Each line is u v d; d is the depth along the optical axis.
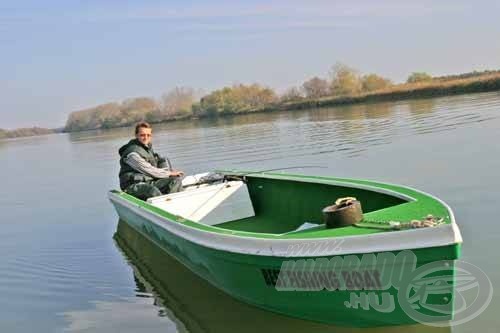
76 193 12.57
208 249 4.39
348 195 5.26
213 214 6.43
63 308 5.18
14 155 31.84
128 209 6.73
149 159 7.22
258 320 4.35
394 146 13.13
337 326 4.02
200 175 7.43
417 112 22.94
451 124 16.34
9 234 8.70
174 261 6.08
